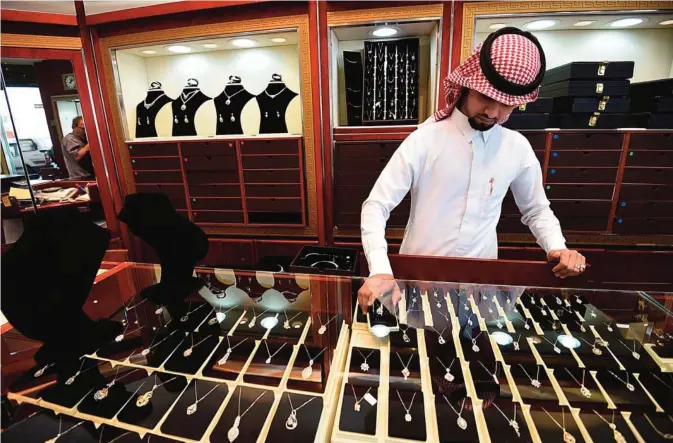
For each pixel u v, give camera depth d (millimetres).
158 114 2930
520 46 851
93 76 2633
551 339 844
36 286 830
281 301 1064
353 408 654
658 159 2068
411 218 1327
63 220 882
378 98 2471
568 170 2141
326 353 837
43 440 617
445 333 869
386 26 2215
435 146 1152
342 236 2600
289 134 2646
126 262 1344
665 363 765
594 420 623
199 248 1259
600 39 2305
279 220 2697
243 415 655
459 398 672
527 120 2090
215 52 2775
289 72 2725
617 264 2289
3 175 2471
